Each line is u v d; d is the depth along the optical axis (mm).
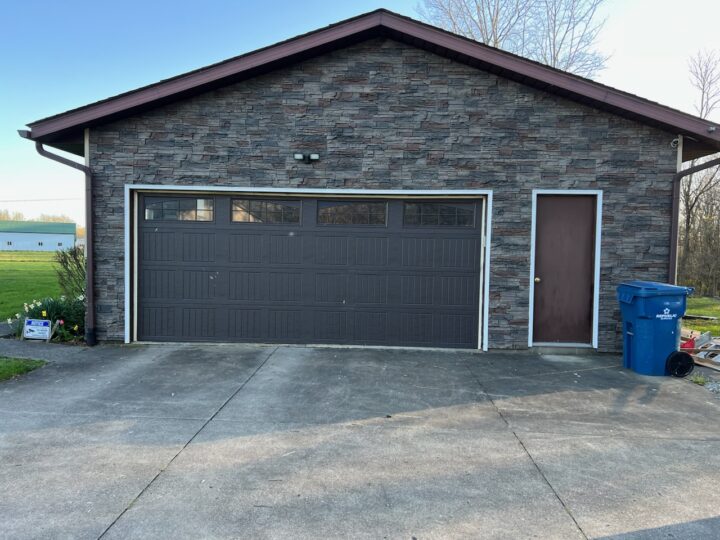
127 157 6863
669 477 3180
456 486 3033
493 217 6723
